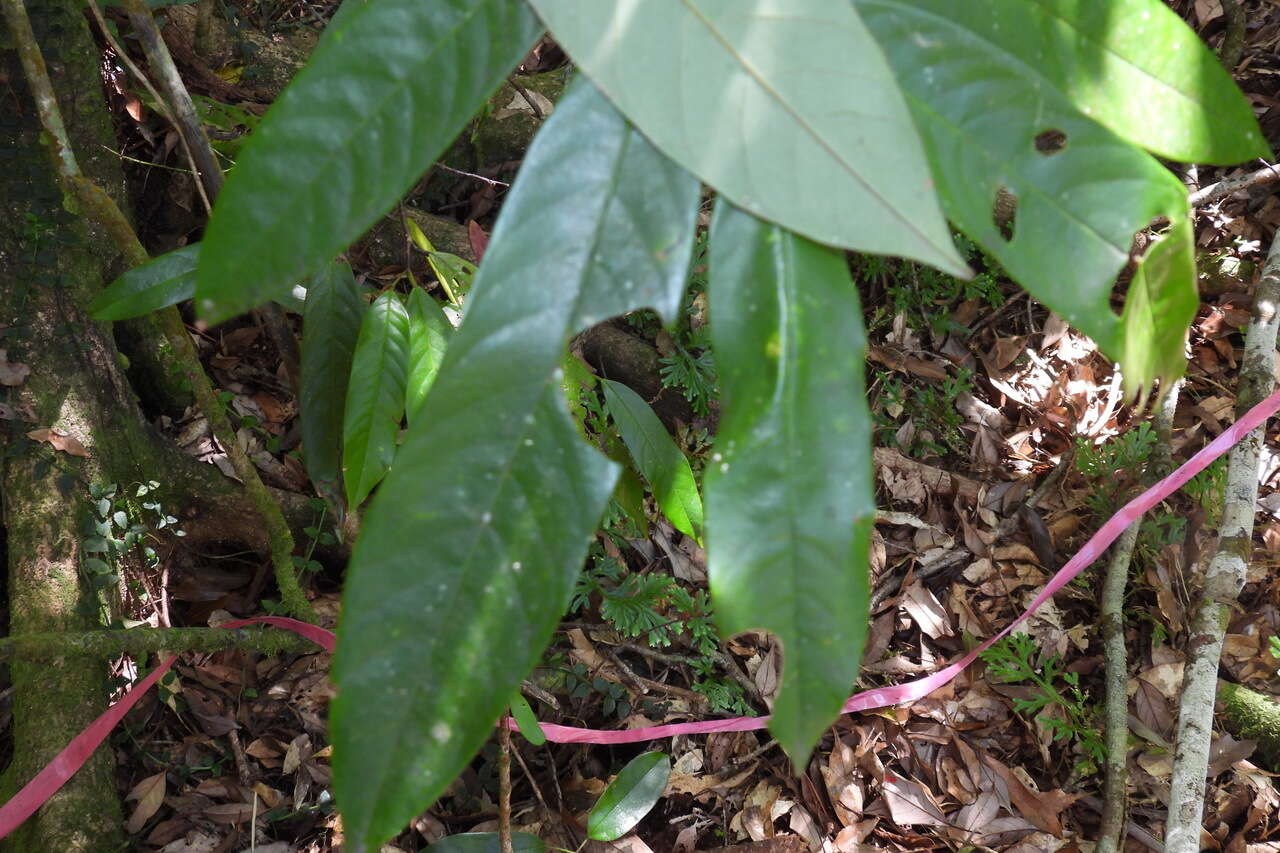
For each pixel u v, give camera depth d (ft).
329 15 7.81
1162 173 1.77
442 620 1.72
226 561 6.03
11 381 5.10
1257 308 6.05
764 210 1.71
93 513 5.17
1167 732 6.06
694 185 1.75
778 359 1.75
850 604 1.73
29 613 4.89
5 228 5.13
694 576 6.51
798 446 1.74
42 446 5.10
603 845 5.30
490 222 7.72
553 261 1.74
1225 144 1.83
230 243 1.77
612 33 1.74
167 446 5.67
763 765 5.87
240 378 6.48
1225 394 7.28
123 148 6.19
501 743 3.62
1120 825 5.33
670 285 1.74
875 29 1.80
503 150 7.72
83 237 5.36
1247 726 5.92
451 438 1.73
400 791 1.70
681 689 6.03
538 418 1.74
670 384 6.64
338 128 1.79
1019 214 1.77
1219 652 5.17
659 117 1.73
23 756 4.65
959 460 7.32
